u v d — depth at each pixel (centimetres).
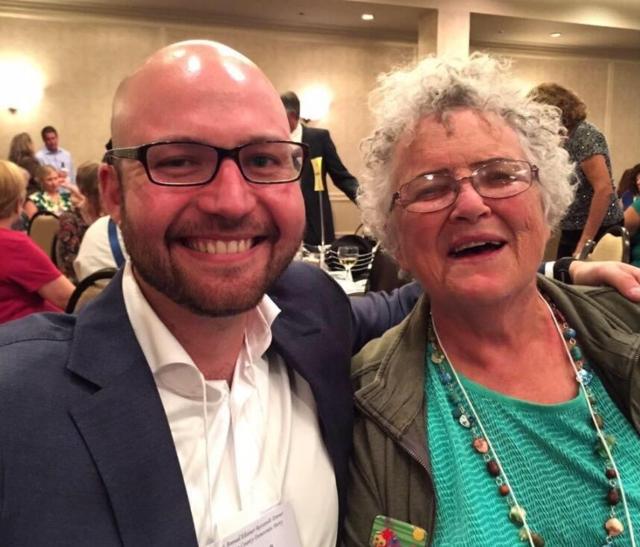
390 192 113
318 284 128
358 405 111
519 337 114
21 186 262
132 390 86
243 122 86
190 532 83
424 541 99
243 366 102
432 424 108
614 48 918
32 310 256
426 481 102
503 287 105
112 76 720
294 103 391
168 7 701
